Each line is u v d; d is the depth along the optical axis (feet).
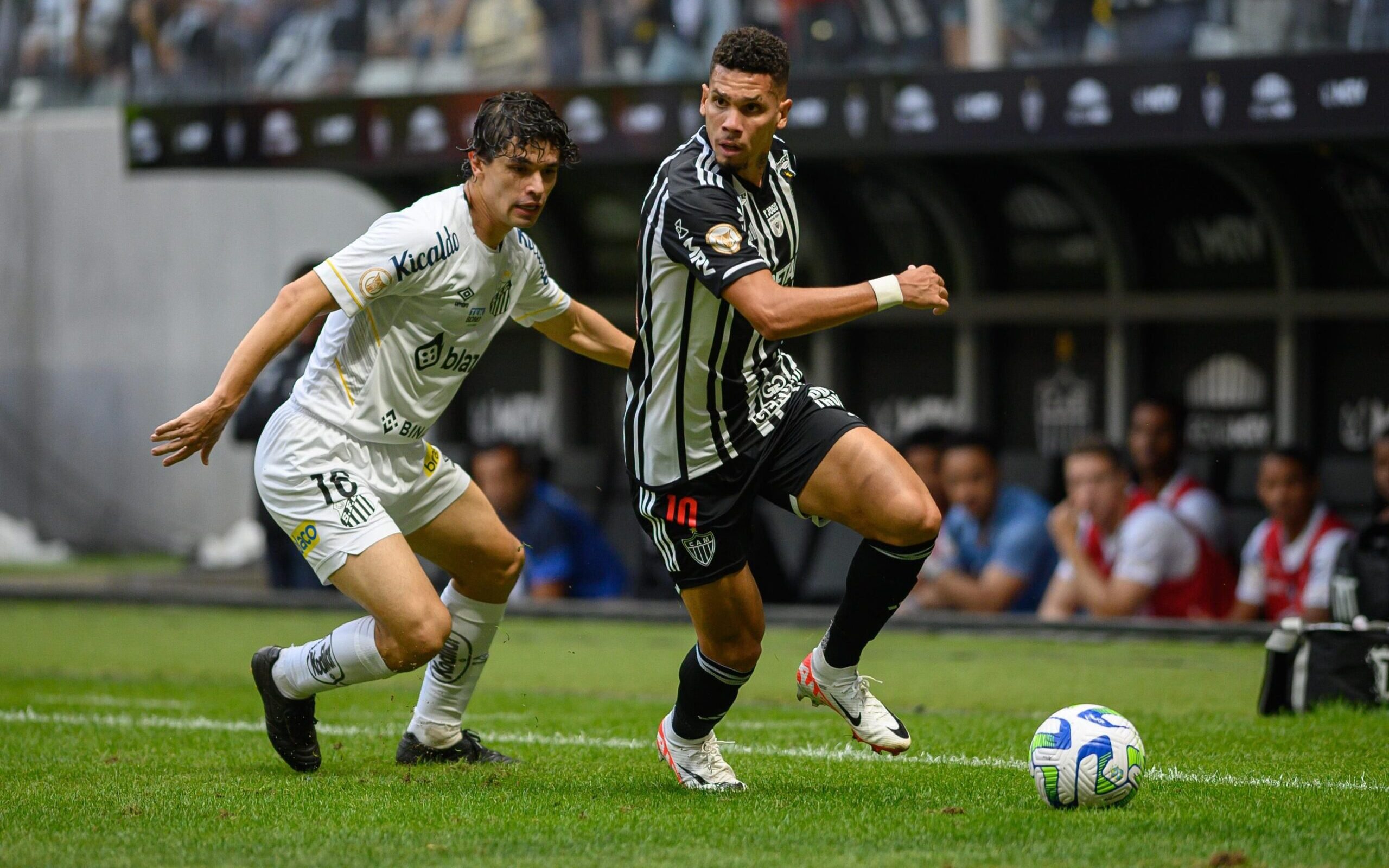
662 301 45.75
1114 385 127.75
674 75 130.52
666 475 46.93
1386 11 109.50
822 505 46.03
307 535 49.78
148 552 192.54
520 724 66.95
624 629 109.91
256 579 153.69
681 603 115.75
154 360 191.72
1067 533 101.71
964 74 109.91
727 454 46.37
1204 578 101.91
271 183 188.14
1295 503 96.43
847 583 46.88
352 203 186.19
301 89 143.23
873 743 48.24
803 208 133.28
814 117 113.91
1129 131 105.81
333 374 50.31
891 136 111.96
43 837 41.01
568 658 95.04
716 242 43.96
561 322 55.16
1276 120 101.71
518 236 52.29
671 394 46.24
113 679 86.99
